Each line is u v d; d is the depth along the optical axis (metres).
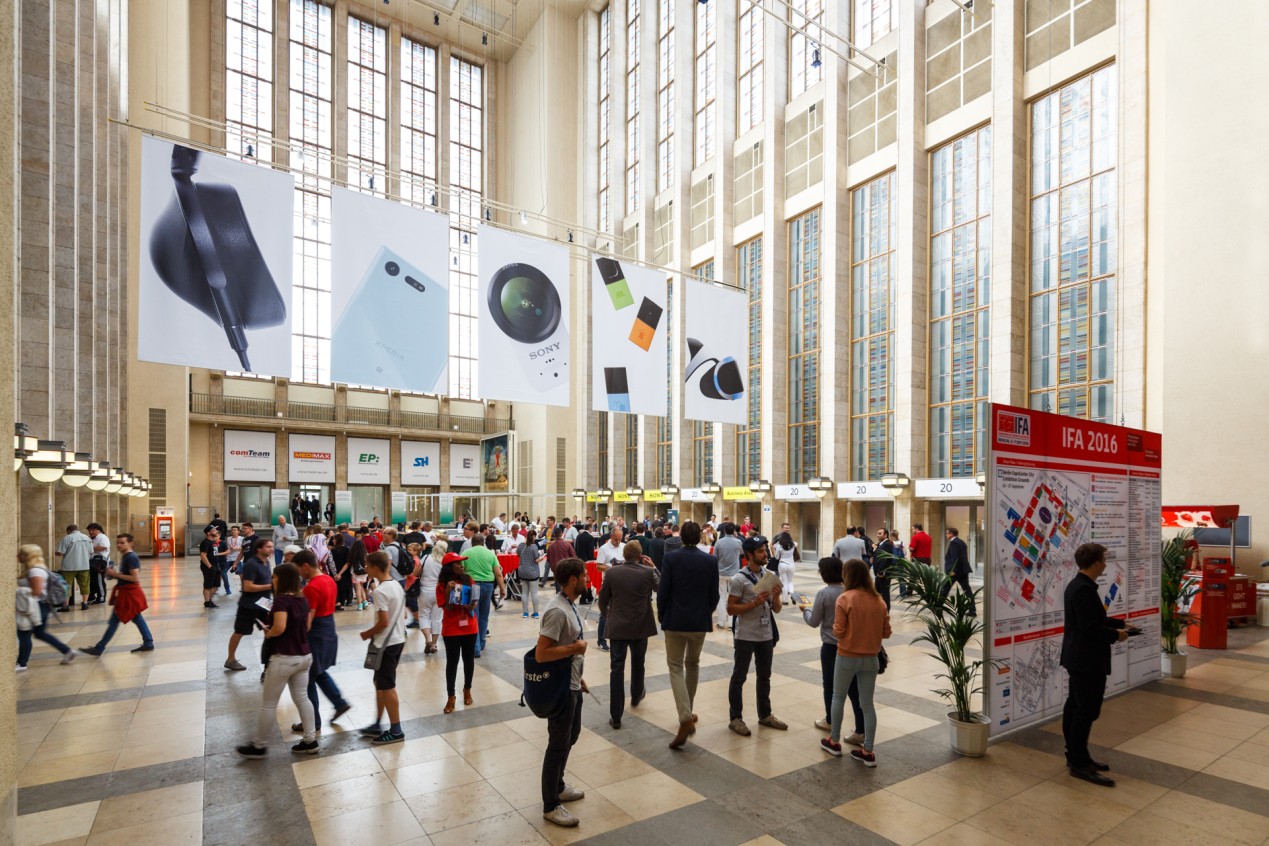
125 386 22.95
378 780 4.70
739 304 16.19
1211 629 9.06
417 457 36.88
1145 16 14.10
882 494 19.30
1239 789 4.57
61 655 8.60
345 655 8.58
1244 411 11.66
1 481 2.02
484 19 37.66
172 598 14.09
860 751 5.02
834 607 5.39
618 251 33.31
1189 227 12.48
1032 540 5.91
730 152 27.09
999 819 4.14
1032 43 16.59
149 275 8.52
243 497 32.59
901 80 19.42
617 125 33.72
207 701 6.58
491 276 11.89
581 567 4.27
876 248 21.05
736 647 5.74
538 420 36.62
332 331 10.09
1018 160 16.56
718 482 26.59
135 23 25.98
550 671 4.09
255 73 32.56
